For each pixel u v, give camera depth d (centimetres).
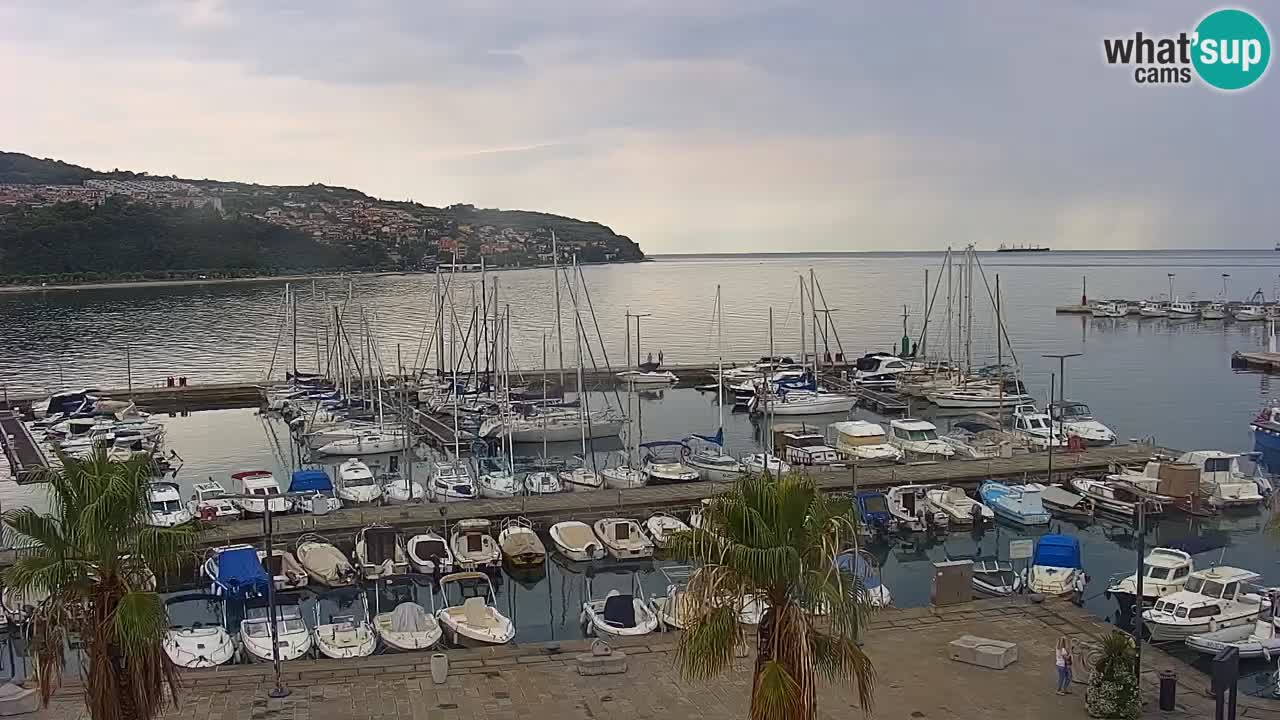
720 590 1730
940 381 10094
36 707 2717
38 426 8419
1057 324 17050
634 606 3738
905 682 2894
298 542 4844
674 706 2791
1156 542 5078
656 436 8331
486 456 7300
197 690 2894
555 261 9131
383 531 4731
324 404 9075
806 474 1953
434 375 10912
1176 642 3538
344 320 11994
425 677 2997
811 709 1697
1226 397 9731
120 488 1889
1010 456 6538
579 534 4991
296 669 3042
